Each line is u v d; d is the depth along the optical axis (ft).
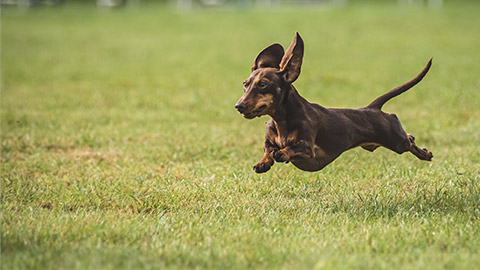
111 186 29.09
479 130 43.06
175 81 68.90
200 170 32.53
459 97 56.75
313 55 87.45
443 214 24.25
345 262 18.83
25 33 114.52
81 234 21.49
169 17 141.49
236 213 24.52
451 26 113.60
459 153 36.14
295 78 22.02
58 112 51.08
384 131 24.52
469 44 94.73
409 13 132.87
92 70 77.00
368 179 30.42
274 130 23.04
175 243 20.72
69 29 122.11
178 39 107.65
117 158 36.37
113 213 25.00
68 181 31.04
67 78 70.95
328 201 26.78
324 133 23.08
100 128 44.86
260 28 118.32
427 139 41.04
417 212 24.73
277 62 23.47
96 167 33.99
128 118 49.14
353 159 34.35
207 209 25.59
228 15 142.51
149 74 73.97
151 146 39.04
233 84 66.95
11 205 25.88
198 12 151.74
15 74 72.49
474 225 22.70
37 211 24.99
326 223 23.39
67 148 39.37
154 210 25.98
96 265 18.38
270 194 27.96
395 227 22.56
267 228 22.54
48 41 104.68
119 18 140.77
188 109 53.88
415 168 31.86
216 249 20.06
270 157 22.82
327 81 68.03
